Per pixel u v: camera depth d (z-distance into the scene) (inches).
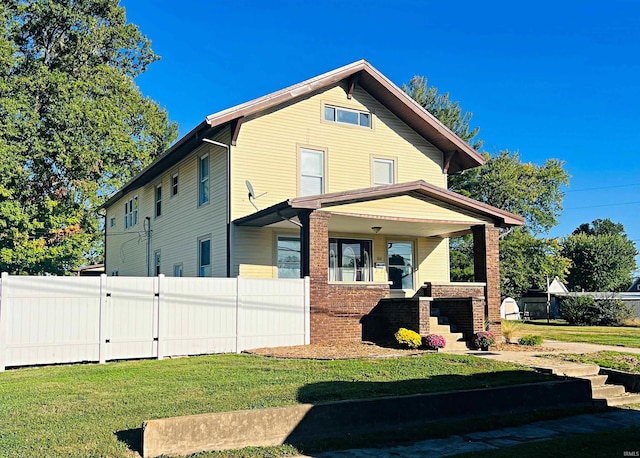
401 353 521.3
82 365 468.4
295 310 566.9
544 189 1572.3
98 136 1128.8
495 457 265.3
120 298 495.8
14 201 1056.8
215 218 698.8
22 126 1031.0
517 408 362.9
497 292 660.7
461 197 648.4
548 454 270.2
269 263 681.6
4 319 454.6
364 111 760.3
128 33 1422.2
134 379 398.0
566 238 2324.1
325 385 369.1
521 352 560.7
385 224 674.8
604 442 292.8
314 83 700.7
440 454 277.7
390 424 317.1
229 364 458.6
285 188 690.2
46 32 1272.1
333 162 727.1
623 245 2201.0
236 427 276.2
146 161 1274.6
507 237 1547.7
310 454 273.0
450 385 374.6
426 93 1493.6
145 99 1558.8
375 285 627.8
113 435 270.5
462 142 799.1
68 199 1180.5
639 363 508.4
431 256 824.3
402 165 780.6
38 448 253.3
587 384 395.9
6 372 440.8
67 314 476.7
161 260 898.7
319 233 579.2
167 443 258.5
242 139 670.5
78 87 1139.3
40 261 1098.1
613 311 1242.6
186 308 520.1
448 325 595.2
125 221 1130.0
